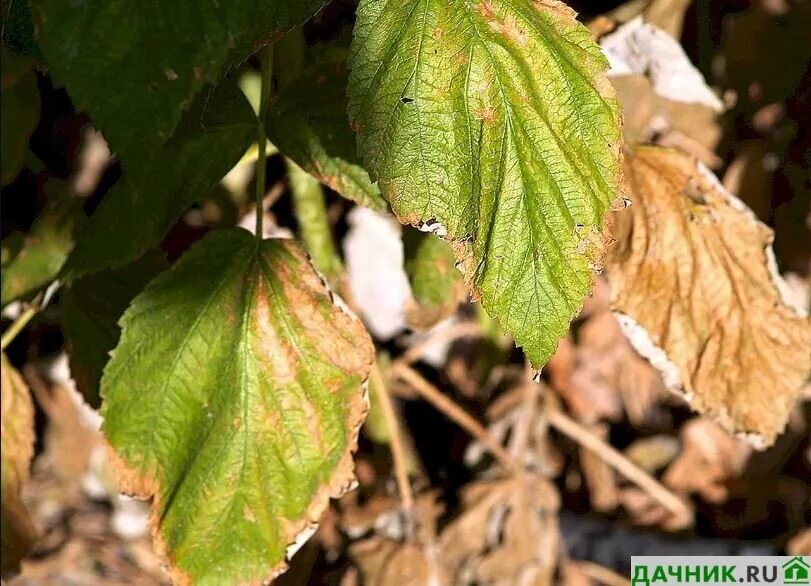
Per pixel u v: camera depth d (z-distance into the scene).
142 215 0.52
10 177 0.56
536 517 0.68
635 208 0.57
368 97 0.48
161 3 0.46
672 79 0.62
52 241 0.60
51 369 0.79
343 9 0.61
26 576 0.81
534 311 0.48
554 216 0.48
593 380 0.78
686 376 0.57
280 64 0.57
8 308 0.63
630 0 0.62
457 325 0.70
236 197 0.66
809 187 0.70
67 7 0.45
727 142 0.67
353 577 0.66
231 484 0.52
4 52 0.52
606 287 0.76
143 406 0.52
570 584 0.70
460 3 0.48
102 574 0.82
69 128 0.67
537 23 0.48
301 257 0.52
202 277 0.52
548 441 0.75
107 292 0.59
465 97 0.48
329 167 0.53
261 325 0.52
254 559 0.52
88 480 0.85
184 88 0.46
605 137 0.48
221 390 0.52
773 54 0.67
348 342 0.52
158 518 0.52
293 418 0.52
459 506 0.68
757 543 0.73
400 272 0.69
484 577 0.67
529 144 0.48
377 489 0.69
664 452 0.78
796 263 0.71
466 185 0.48
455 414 0.69
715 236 0.57
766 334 0.58
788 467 0.76
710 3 0.66
